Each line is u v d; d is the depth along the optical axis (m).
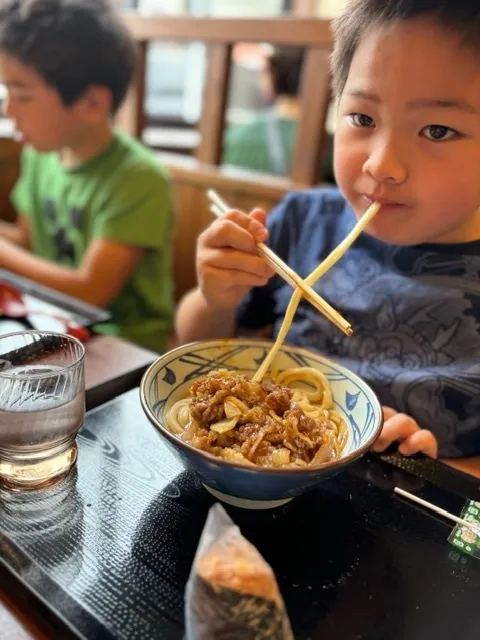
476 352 0.86
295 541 0.56
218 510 0.45
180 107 2.59
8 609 0.49
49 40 1.32
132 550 0.53
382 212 0.73
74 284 1.43
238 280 0.78
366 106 0.67
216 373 0.66
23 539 0.54
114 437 0.69
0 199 2.04
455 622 0.50
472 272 0.87
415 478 0.69
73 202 1.57
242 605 0.39
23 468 0.60
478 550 0.57
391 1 0.63
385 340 0.91
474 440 0.85
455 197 0.70
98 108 1.47
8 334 0.68
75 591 0.48
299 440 0.59
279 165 1.86
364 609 0.50
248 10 2.97
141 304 1.58
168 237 1.58
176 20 1.68
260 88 2.51
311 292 0.67
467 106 0.63
